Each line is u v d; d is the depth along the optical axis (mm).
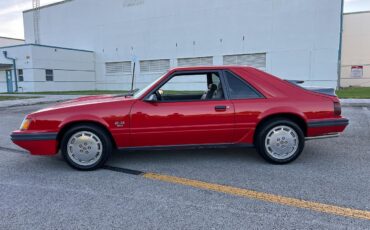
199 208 3143
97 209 3168
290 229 2688
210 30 23609
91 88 30609
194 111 4418
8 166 4777
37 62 25297
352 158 4863
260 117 4461
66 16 32219
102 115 4367
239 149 5508
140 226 2799
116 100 4562
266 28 21219
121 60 28891
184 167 4535
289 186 3688
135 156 5180
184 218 2932
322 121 4523
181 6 24734
